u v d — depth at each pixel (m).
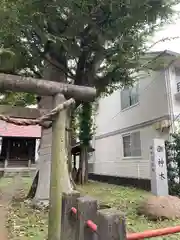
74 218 1.96
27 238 3.45
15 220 4.37
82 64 7.30
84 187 9.34
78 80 7.51
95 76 7.80
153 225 4.07
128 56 6.79
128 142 11.29
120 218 1.32
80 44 6.67
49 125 2.93
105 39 6.34
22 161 18.19
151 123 9.60
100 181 12.66
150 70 9.19
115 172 11.71
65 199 2.08
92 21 5.75
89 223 1.60
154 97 9.56
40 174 5.89
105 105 14.17
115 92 12.92
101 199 6.44
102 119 14.44
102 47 6.63
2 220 4.38
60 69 6.79
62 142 2.86
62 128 2.89
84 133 11.05
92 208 1.71
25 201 5.93
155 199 4.84
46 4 4.93
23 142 18.72
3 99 8.48
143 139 10.10
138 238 1.36
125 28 5.99
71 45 6.22
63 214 2.07
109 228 1.29
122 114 12.03
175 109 8.64
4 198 6.66
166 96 8.84
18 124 2.68
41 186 5.68
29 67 6.66
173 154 7.50
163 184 6.95
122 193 7.66
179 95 8.59
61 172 2.79
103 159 13.81
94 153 14.98
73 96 3.35
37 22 5.12
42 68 6.95
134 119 10.91
